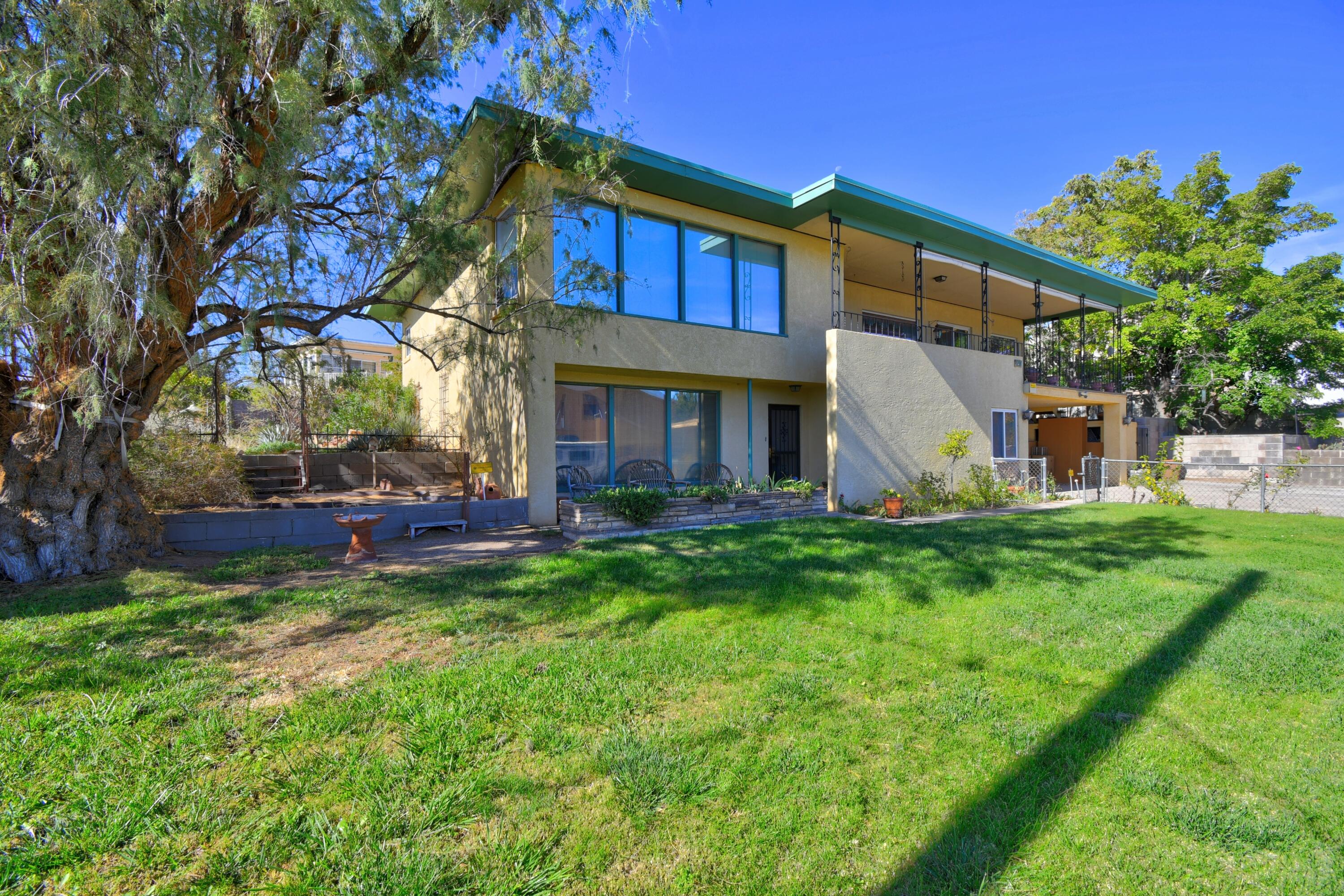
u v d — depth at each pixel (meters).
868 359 11.52
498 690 3.33
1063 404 18.25
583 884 1.95
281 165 5.23
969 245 13.49
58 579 5.70
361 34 5.38
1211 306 21.97
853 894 1.90
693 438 12.00
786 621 4.59
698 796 2.41
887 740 2.86
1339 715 3.12
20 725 2.88
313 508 8.10
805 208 11.23
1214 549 7.39
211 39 4.80
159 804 2.30
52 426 5.84
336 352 10.66
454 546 7.85
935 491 11.77
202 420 11.12
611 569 6.16
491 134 7.78
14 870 1.95
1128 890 1.94
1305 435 24.47
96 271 4.45
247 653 3.93
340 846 2.09
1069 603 5.11
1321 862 2.05
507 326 8.89
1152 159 25.53
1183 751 2.78
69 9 4.29
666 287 10.77
